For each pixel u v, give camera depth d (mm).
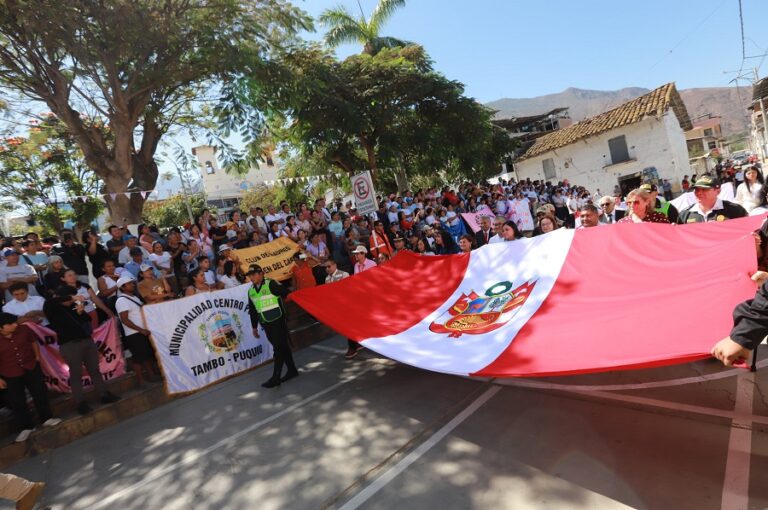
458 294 5363
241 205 37156
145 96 12078
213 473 4020
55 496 4113
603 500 2764
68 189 18969
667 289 3383
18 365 5129
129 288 6359
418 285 5906
